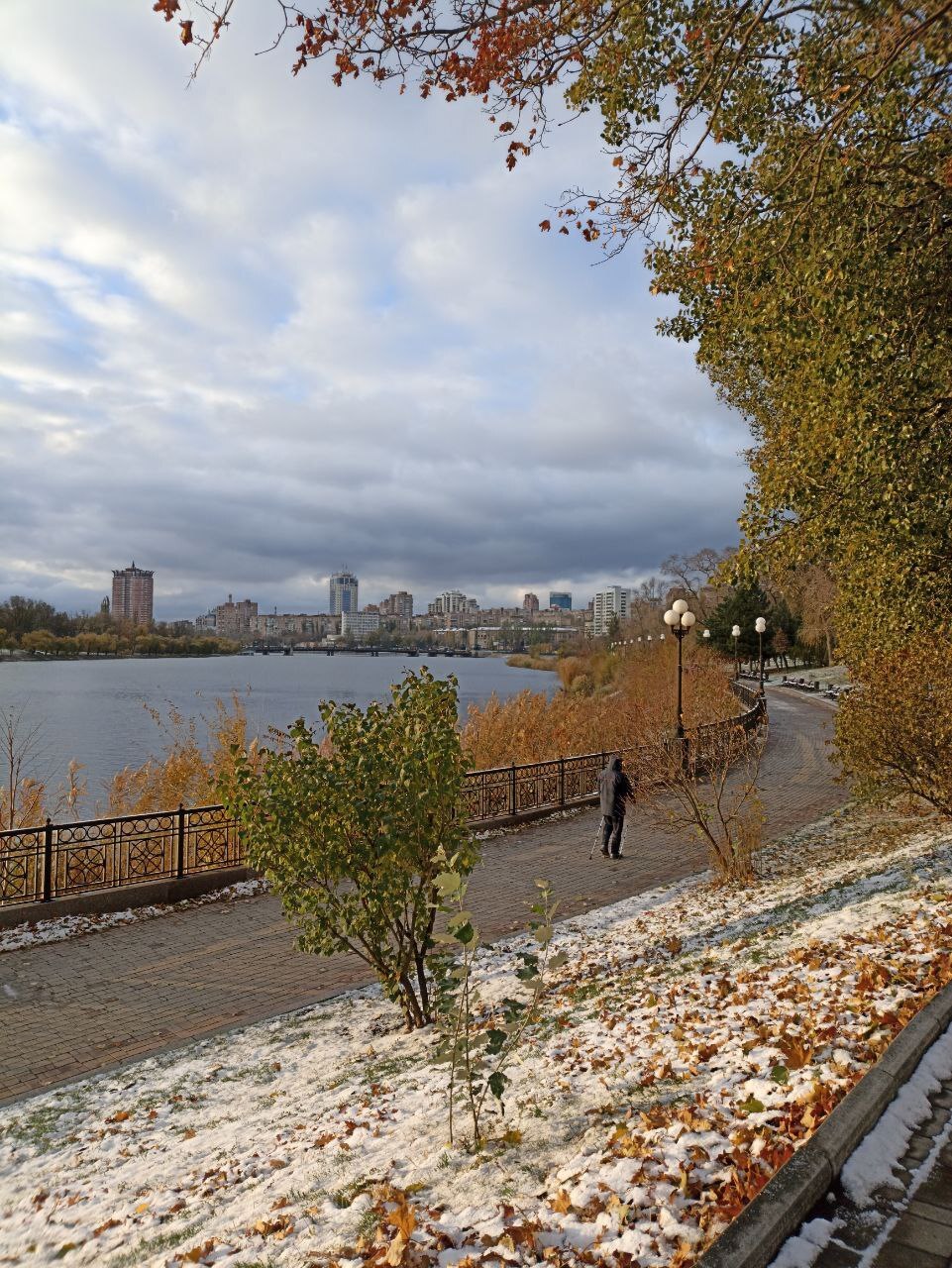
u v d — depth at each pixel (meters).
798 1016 4.88
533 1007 4.55
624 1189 3.29
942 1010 4.41
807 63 7.48
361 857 6.31
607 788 13.19
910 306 8.23
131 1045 6.84
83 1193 4.49
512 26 6.09
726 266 8.27
